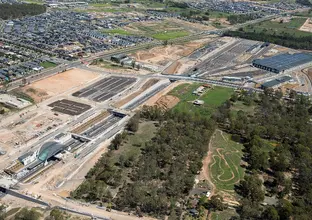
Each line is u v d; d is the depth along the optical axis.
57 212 198.62
